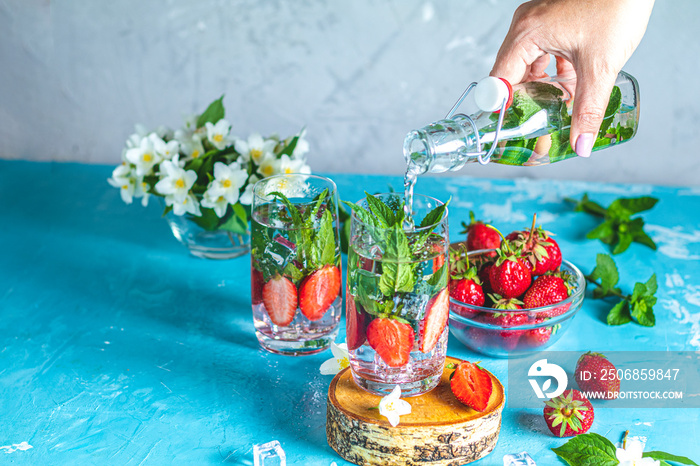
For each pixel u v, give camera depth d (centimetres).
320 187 91
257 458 77
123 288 121
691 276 120
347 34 183
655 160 188
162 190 114
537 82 92
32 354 101
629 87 96
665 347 100
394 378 77
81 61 186
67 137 194
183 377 95
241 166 120
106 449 80
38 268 128
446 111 190
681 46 175
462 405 78
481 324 90
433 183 162
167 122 194
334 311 96
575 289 94
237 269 128
